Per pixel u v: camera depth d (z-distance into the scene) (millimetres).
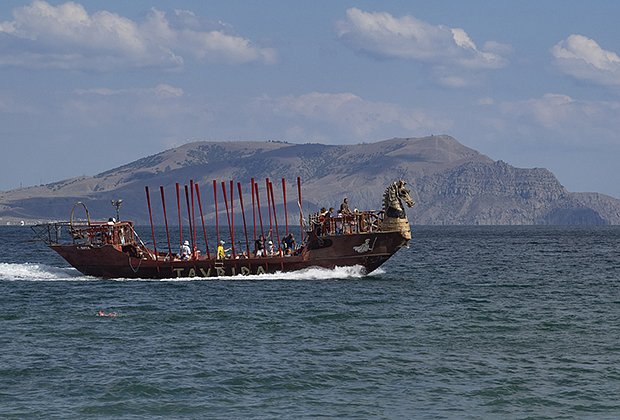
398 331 107688
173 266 164000
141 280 164500
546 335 105562
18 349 95062
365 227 162625
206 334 104875
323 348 96125
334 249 162000
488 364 88562
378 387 79562
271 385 79938
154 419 70000
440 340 101625
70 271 180625
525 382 81438
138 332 106312
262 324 112625
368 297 141000
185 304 131375
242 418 70312
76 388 78312
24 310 125625
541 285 171875
